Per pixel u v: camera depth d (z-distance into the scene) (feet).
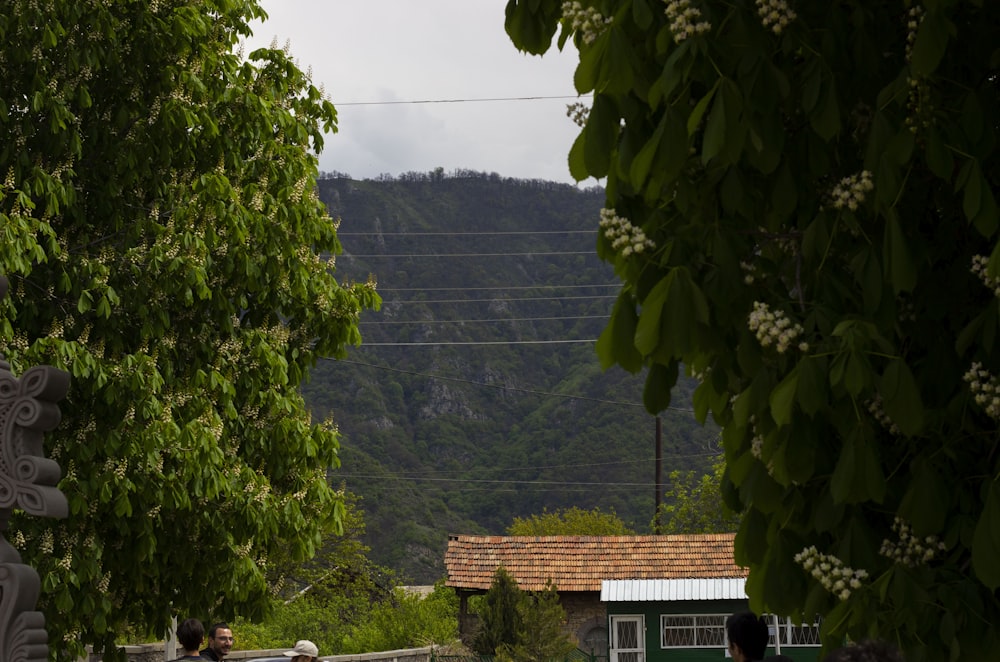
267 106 90.12
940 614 24.90
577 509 380.78
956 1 24.45
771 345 25.77
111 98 86.94
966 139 25.52
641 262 26.17
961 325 27.71
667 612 203.10
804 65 26.55
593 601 234.38
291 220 90.43
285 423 89.15
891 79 27.76
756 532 27.94
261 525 84.28
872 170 25.77
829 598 26.50
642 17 25.49
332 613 230.27
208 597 84.94
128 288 82.38
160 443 76.95
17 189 80.07
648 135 26.08
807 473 25.16
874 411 26.22
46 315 81.92
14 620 38.01
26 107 83.30
